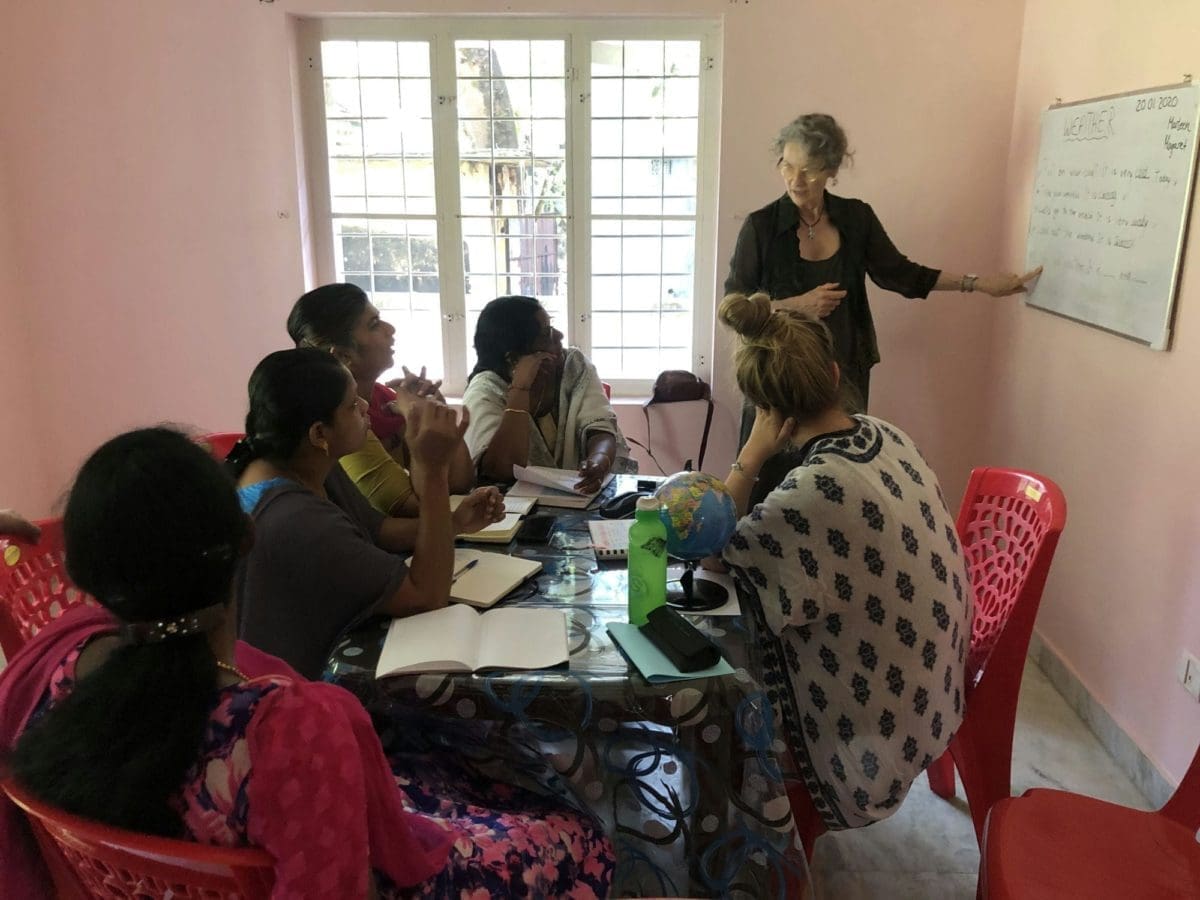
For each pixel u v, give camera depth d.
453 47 3.33
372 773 0.94
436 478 1.50
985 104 3.14
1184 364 2.06
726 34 3.15
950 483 3.47
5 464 3.37
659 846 1.40
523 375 2.30
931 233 3.26
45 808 0.82
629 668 1.33
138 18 3.21
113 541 0.80
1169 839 1.33
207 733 0.84
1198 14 2.01
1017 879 1.25
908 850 1.98
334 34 3.32
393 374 3.66
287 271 3.41
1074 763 2.31
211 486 0.84
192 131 3.30
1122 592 2.34
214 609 0.87
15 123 3.28
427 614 1.47
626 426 3.55
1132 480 2.29
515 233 3.51
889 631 1.48
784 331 1.54
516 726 1.32
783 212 2.75
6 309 3.34
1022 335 3.02
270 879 0.83
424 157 3.44
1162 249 2.12
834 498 1.44
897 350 3.36
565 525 1.92
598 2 3.15
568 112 3.37
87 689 0.84
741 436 2.88
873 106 3.18
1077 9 2.64
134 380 3.51
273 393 1.43
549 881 1.22
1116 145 2.34
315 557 1.38
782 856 1.36
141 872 0.85
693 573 1.59
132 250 3.40
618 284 3.54
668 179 3.42
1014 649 1.68
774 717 1.44
